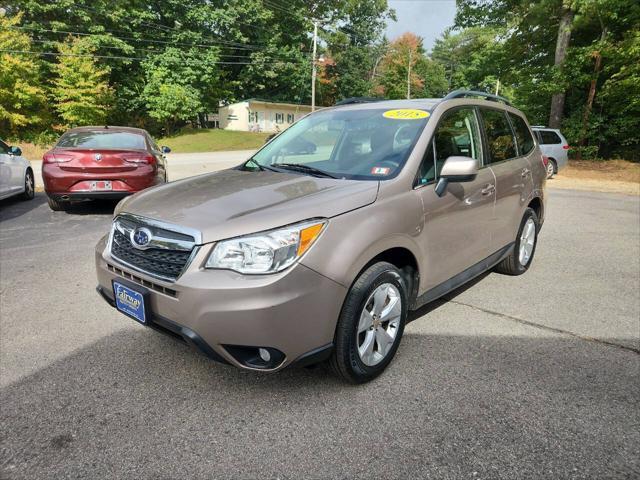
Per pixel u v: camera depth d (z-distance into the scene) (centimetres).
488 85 4178
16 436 234
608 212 901
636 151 2056
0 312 385
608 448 226
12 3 3350
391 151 321
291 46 4750
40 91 2992
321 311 244
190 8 3916
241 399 266
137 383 282
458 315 388
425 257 310
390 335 291
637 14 1753
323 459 219
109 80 3778
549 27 2062
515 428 241
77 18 3575
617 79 1816
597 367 304
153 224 257
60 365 303
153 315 255
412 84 6209
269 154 381
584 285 466
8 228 681
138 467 213
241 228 236
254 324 228
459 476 208
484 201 374
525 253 493
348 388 277
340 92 5550
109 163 716
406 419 248
